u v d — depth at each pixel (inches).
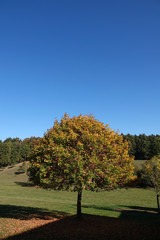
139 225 612.4
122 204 1384.1
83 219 669.3
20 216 726.5
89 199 1552.7
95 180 606.2
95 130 648.4
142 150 4367.6
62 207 1014.4
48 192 1870.1
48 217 724.0
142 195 1806.1
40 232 530.6
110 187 630.5
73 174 552.7
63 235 506.0
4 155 4813.0
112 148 620.1
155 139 4493.1
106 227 581.6
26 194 1704.0
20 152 5162.4
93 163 578.2
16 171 4050.2
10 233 520.7
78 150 594.2
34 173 656.4
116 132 695.1
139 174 2169.0
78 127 631.2
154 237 485.7
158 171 1160.8
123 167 636.7
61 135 611.2
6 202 1133.1
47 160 586.6
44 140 641.0
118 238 481.7
